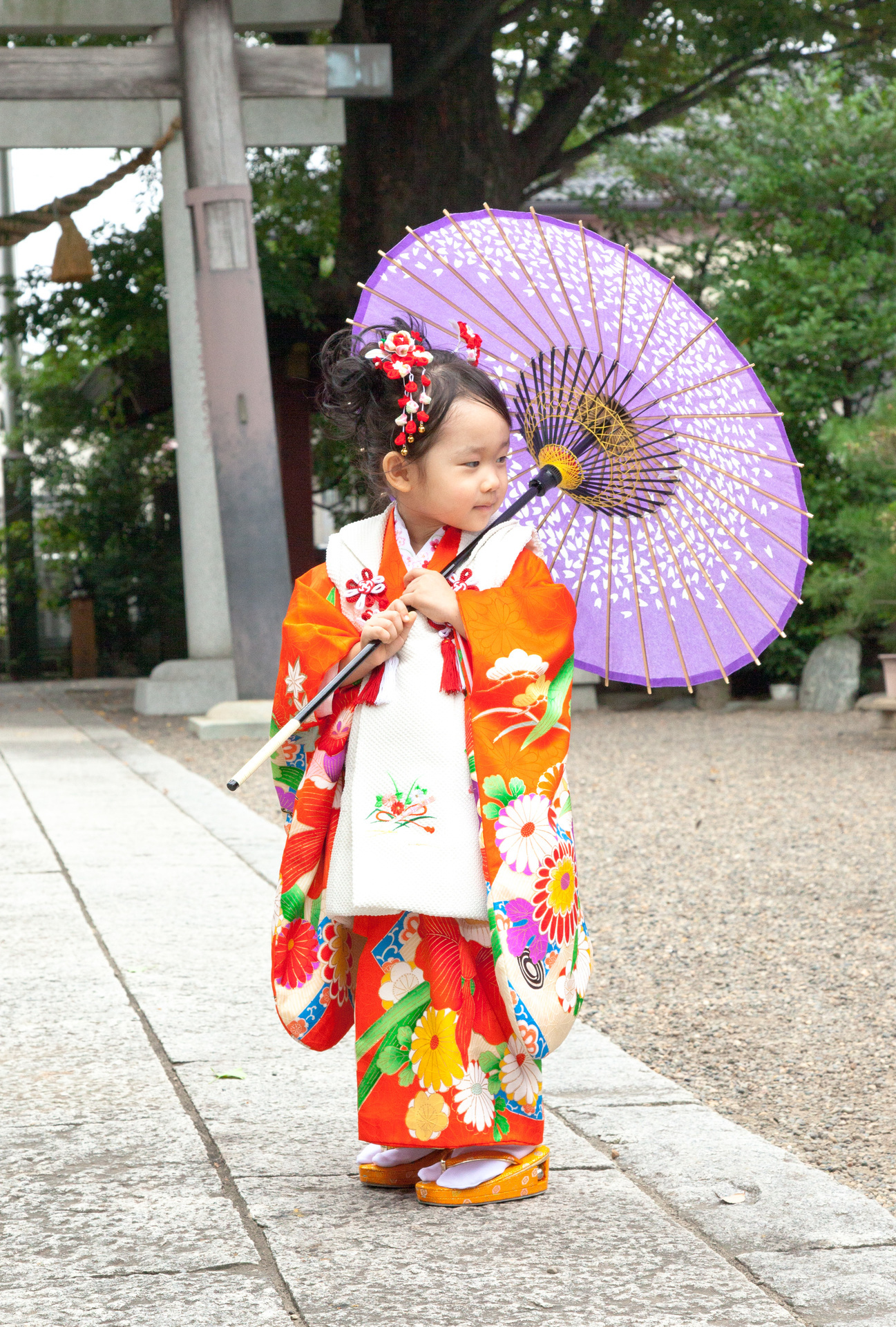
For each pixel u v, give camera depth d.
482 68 12.32
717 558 2.73
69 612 17.72
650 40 13.52
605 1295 1.92
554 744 2.33
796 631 12.43
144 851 5.61
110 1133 2.59
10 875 5.09
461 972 2.25
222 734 9.99
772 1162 2.46
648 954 4.36
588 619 2.78
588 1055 3.16
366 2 11.77
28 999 3.50
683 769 8.45
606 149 13.63
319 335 14.49
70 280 10.84
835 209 12.52
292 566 15.16
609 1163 2.46
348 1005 2.42
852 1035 3.57
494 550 2.38
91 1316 1.86
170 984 3.63
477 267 2.73
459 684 2.30
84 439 17.53
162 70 9.95
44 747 9.52
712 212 13.62
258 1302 1.91
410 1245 2.10
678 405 2.67
